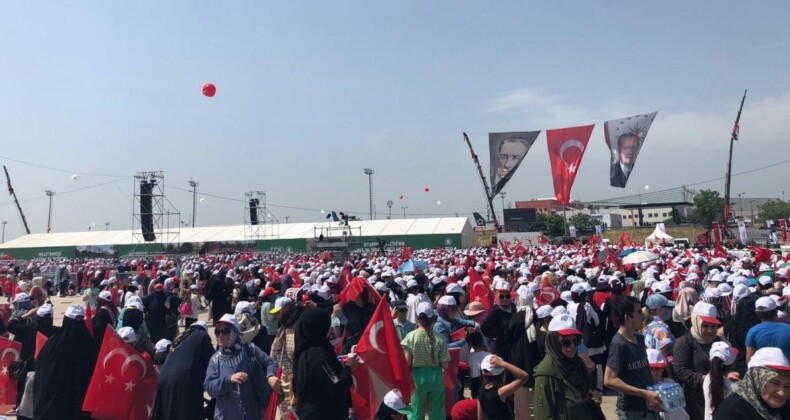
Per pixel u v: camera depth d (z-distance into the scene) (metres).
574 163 23.22
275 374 6.39
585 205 125.62
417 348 7.27
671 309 10.28
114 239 86.75
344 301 10.30
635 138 22.11
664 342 6.79
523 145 27.70
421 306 7.40
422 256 42.66
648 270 16.33
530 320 7.37
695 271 16.78
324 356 5.77
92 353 7.37
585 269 20.44
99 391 6.85
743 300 7.71
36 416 6.98
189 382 6.19
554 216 98.94
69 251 85.62
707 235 51.66
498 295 8.82
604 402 10.01
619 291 10.75
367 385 6.86
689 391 6.17
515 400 6.84
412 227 81.50
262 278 21.17
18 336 9.16
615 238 84.44
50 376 7.02
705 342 6.58
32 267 41.41
